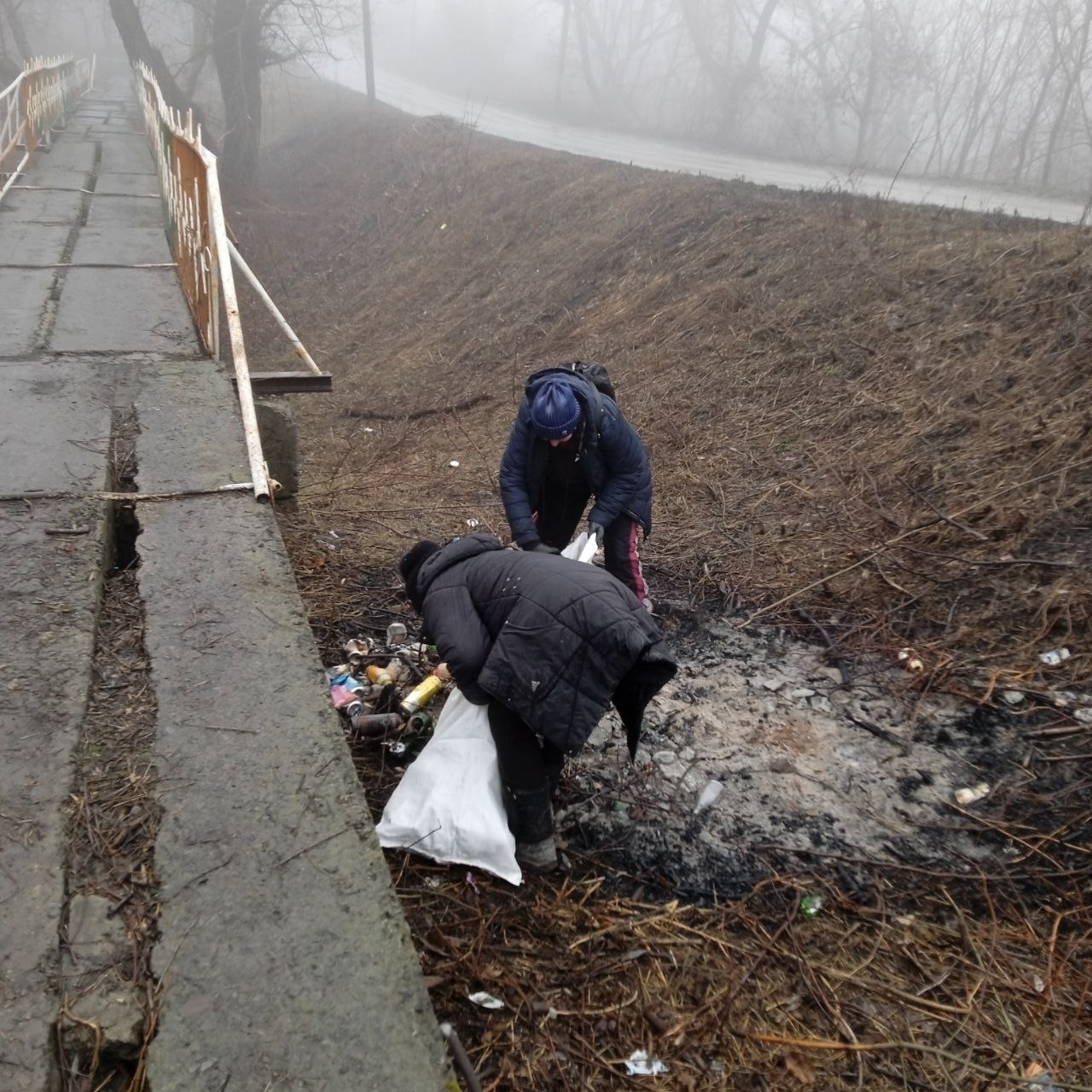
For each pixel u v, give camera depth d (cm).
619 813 303
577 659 240
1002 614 391
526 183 1557
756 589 445
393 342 1298
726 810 306
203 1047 164
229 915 189
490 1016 225
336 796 221
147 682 257
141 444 405
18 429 407
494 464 704
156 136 1349
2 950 178
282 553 327
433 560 274
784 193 1102
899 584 425
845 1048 227
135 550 338
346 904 193
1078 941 257
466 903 256
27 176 1189
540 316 1088
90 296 653
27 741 229
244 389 425
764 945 255
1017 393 531
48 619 275
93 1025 166
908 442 539
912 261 738
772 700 365
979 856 288
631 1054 221
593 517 357
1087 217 1151
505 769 261
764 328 759
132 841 205
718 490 562
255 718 244
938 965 252
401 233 1772
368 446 881
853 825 301
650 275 1008
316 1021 170
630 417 719
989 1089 220
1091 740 323
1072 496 438
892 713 353
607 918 259
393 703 333
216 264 516
